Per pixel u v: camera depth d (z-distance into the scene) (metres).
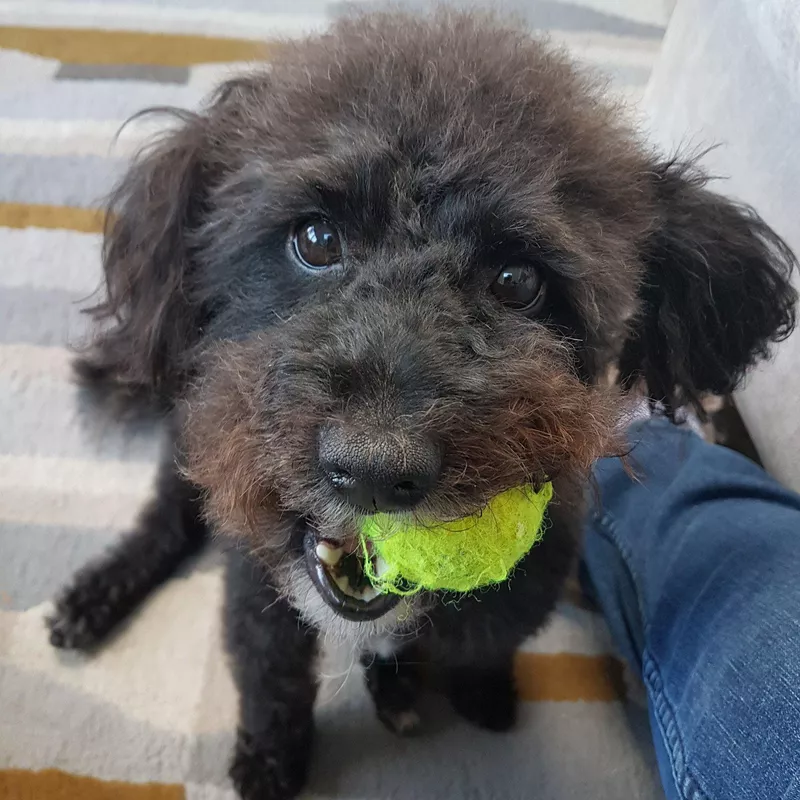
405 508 0.18
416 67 0.22
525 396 0.19
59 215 0.44
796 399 0.33
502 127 0.21
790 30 0.32
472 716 0.31
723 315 0.27
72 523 0.35
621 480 0.35
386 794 0.29
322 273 0.21
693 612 0.27
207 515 0.25
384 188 0.20
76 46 0.52
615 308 0.23
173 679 0.31
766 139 0.33
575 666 0.33
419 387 0.18
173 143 0.26
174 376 0.27
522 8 0.58
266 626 0.26
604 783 0.30
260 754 0.28
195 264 0.25
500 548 0.19
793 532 0.27
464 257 0.21
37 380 0.38
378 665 0.31
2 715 0.30
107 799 0.28
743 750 0.23
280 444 0.18
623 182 0.23
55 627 0.31
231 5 0.56
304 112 0.22
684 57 0.42
